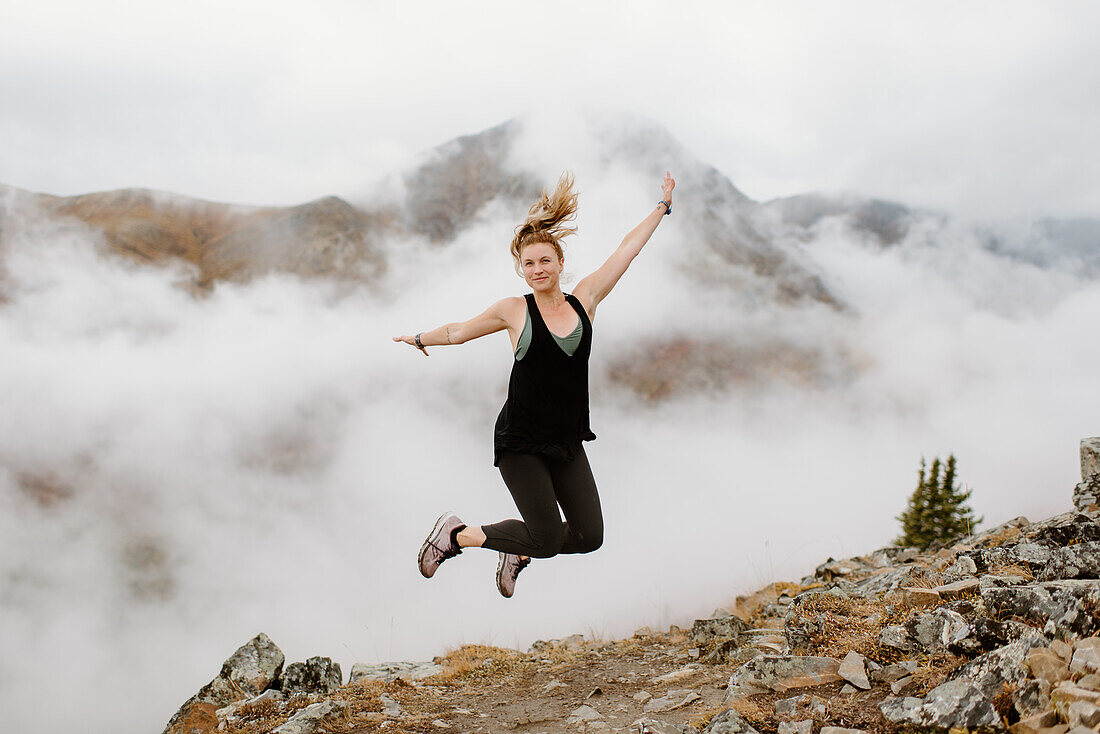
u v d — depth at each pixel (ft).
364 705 17.58
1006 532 23.21
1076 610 10.81
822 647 15.10
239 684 20.80
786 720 12.17
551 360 11.35
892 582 20.74
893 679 12.59
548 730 15.60
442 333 12.14
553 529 12.03
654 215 12.59
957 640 11.89
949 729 10.12
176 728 18.17
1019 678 10.09
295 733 15.58
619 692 17.79
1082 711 8.67
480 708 17.70
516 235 11.46
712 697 15.56
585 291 11.73
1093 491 22.58
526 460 12.00
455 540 12.88
